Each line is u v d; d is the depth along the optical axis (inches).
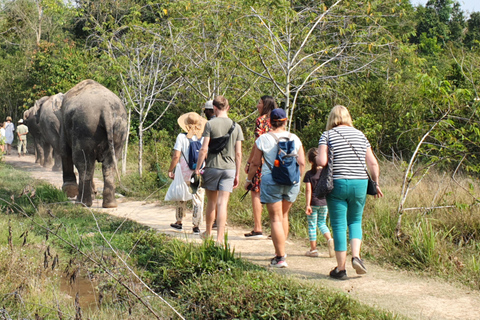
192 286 200.4
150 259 243.1
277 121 232.8
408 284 212.2
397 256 246.1
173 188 304.2
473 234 268.4
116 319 176.6
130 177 539.2
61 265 233.5
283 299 179.5
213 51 468.8
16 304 183.6
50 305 182.9
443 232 273.1
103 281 213.3
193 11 454.6
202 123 306.7
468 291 203.3
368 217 303.4
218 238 253.9
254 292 183.6
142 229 300.8
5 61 1387.8
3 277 201.9
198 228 307.4
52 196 402.6
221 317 179.2
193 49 468.8
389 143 522.9
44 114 673.6
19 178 563.2
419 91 293.3
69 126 385.1
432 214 295.9
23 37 1569.9
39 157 812.0
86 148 381.4
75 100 382.6
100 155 392.8
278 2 393.1
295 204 338.3
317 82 478.0
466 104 319.9
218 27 425.4
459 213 283.0
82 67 922.7
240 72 482.6
